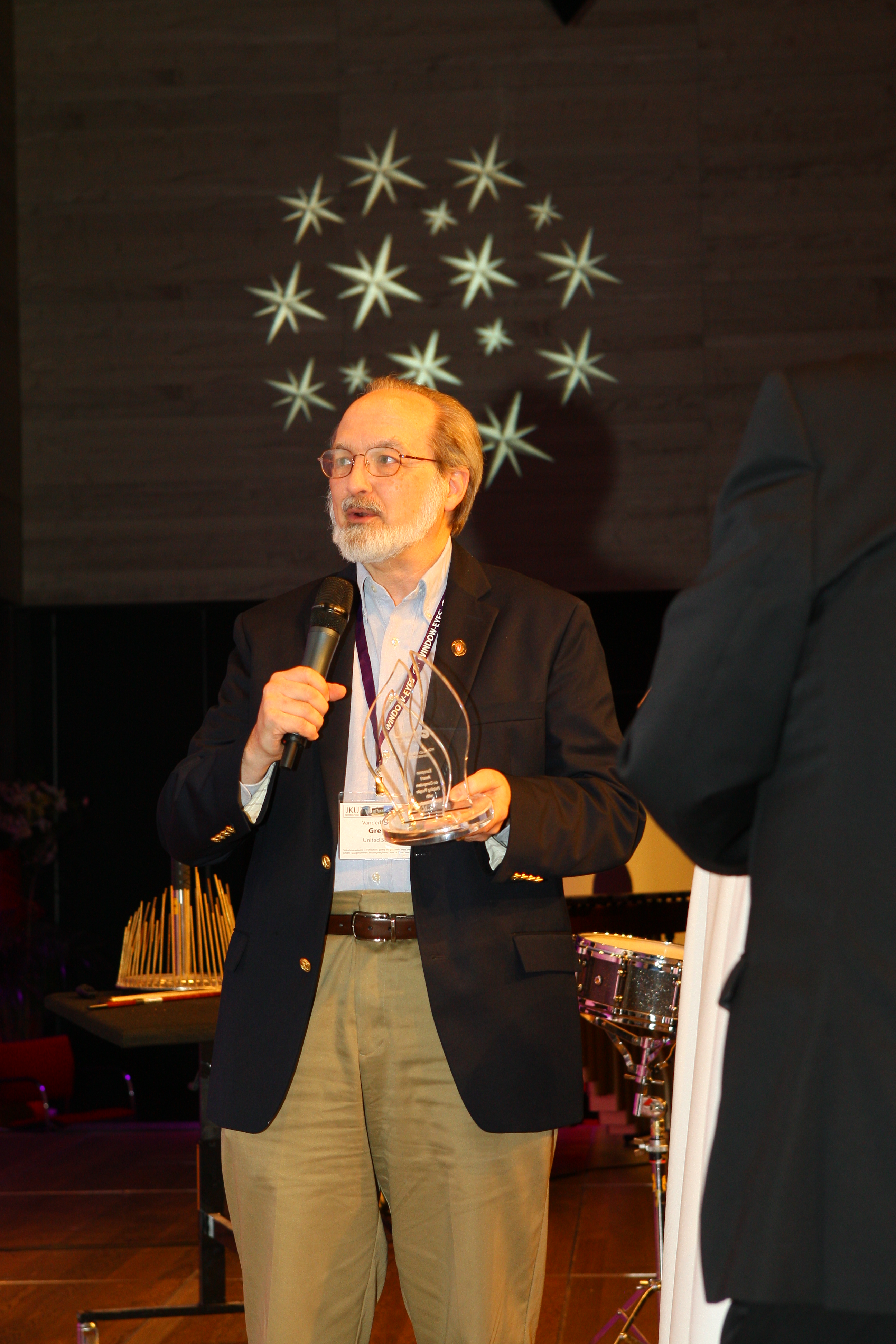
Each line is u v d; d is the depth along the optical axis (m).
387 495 1.98
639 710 1.20
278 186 7.21
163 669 7.11
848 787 1.09
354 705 2.01
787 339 7.00
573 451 7.04
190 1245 4.27
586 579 7.00
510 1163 1.83
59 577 7.20
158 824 2.06
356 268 7.16
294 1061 1.84
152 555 7.18
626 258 7.08
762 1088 1.08
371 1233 1.91
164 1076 6.58
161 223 7.23
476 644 1.98
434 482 2.02
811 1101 1.05
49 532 7.21
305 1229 1.85
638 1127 5.30
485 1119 1.79
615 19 7.11
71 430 7.23
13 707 7.02
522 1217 1.85
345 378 7.16
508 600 2.06
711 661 1.13
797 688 1.13
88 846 7.01
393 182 7.16
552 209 7.10
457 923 1.84
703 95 7.07
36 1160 5.64
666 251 7.07
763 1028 1.09
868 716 1.09
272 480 7.17
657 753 1.15
